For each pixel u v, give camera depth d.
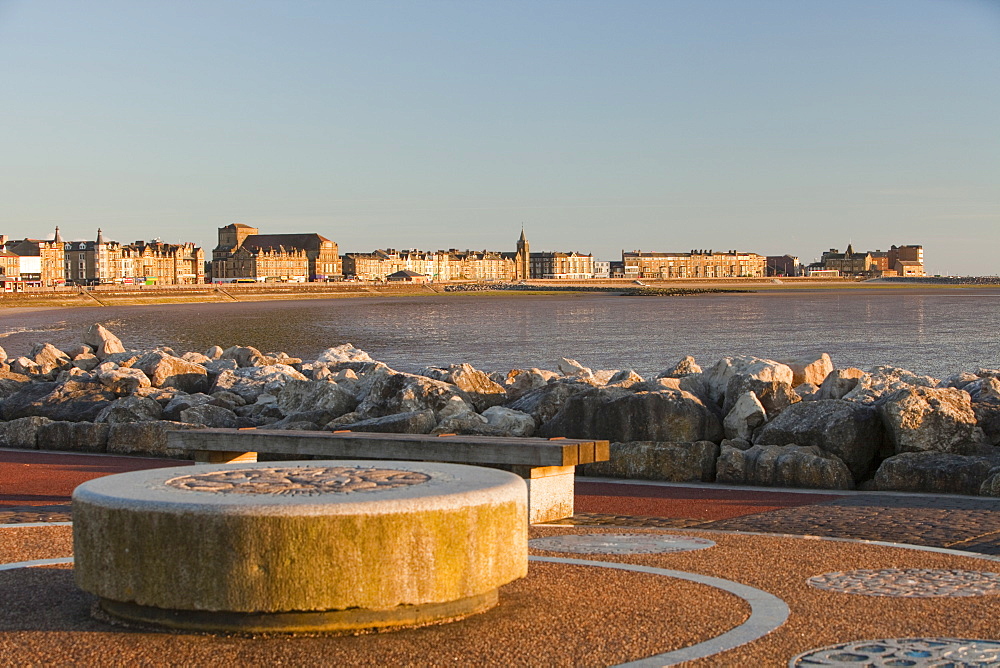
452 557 7.41
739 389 17.52
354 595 7.15
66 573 9.05
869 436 15.19
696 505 13.08
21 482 15.05
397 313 160.00
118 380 22.92
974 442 14.71
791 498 13.45
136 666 6.63
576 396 17.05
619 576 8.95
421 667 6.60
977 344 87.31
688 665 6.60
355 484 8.02
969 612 7.68
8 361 32.62
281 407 20.97
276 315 152.25
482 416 17.88
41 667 6.61
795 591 8.39
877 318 136.88
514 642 7.07
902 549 10.02
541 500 11.96
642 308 181.38
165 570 7.20
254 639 7.12
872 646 6.89
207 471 8.70
